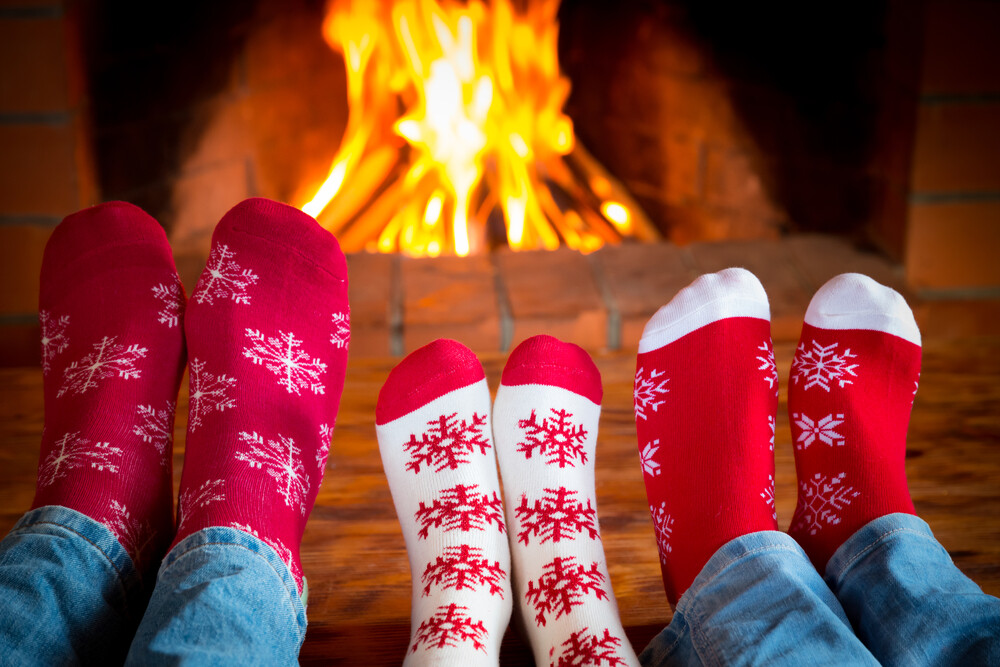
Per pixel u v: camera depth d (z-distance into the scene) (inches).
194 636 23.6
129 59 68.3
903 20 65.0
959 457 46.4
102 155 67.3
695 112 83.3
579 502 35.9
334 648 34.8
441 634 28.4
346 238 82.4
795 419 38.0
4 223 62.9
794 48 75.1
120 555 29.0
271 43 80.7
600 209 88.8
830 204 76.4
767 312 39.3
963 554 40.2
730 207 83.5
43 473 31.7
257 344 36.9
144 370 36.8
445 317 62.0
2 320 64.8
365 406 50.1
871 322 38.7
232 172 80.3
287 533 29.1
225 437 32.4
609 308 63.1
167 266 40.3
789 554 28.6
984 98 63.8
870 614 27.6
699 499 33.5
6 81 60.0
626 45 86.3
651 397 37.7
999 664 24.2
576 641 28.8
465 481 35.7
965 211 66.7
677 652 28.4
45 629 25.4
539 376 39.3
